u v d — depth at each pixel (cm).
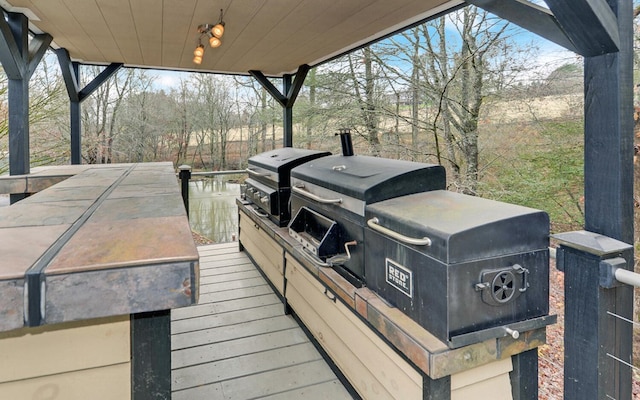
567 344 140
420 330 141
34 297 72
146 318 92
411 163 203
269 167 324
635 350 429
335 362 212
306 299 247
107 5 291
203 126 1088
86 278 75
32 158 786
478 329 135
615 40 124
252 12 309
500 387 147
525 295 142
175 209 137
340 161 247
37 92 742
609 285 125
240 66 507
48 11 301
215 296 327
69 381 90
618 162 127
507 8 157
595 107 133
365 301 166
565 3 124
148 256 80
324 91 765
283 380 213
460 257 130
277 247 306
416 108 684
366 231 179
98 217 122
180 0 283
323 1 288
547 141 545
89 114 991
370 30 357
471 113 612
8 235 98
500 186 595
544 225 144
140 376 93
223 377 216
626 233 129
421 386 138
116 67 477
